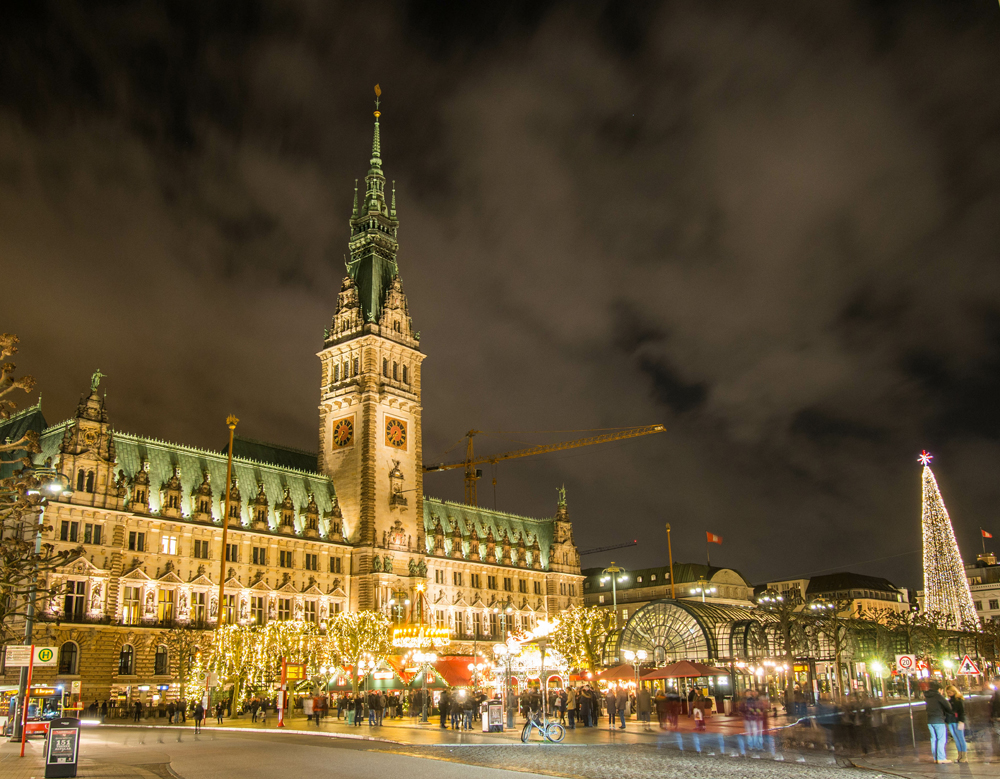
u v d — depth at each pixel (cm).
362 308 14838
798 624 9862
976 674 5178
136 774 3491
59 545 10025
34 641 9425
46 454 10706
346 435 14200
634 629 9975
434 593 15038
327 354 14750
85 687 9850
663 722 6384
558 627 12000
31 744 5156
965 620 12106
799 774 3441
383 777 3325
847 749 4331
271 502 12950
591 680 8431
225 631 9144
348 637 10644
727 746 4766
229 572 11888
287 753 4497
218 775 3459
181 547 11425
